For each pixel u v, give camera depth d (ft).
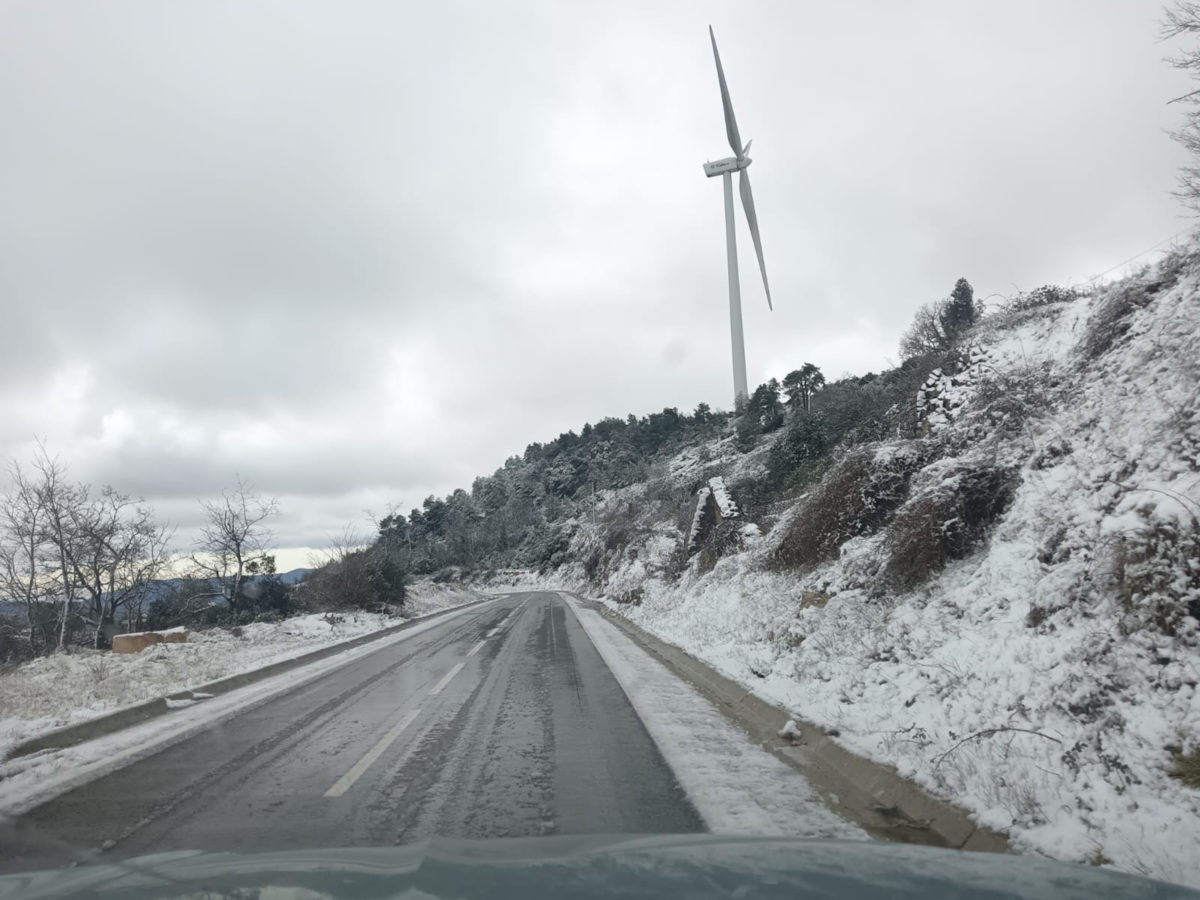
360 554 102.53
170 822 17.21
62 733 26.25
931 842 15.39
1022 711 19.71
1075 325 51.80
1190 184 35.14
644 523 155.63
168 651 52.26
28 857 14.98
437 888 8.11
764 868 9.00
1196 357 30.48
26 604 88.43
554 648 53.88
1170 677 17.79
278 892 8.36
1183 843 12.85
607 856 9.62
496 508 401.29
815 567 51.85
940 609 30.42
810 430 97.09
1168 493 22.38
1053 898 7.92
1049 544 28.17
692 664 42.60
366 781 20.49
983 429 44.62
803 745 24.04
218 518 98.58
